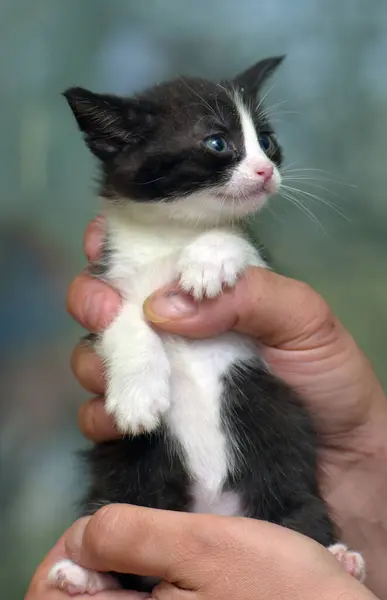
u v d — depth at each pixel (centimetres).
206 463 24
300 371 26
